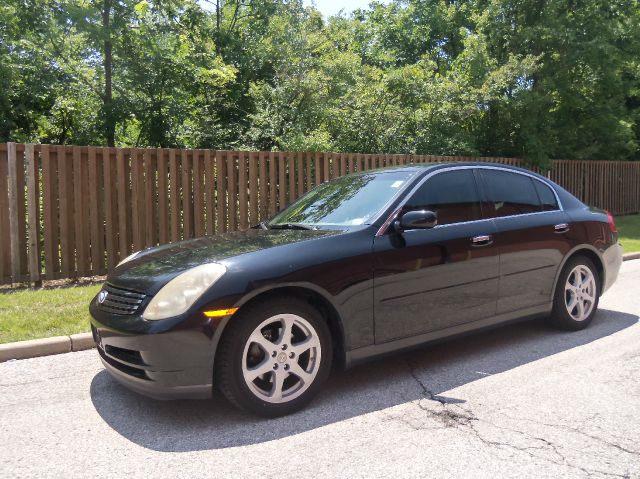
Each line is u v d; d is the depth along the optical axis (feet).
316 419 11.52
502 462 9.62
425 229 14.02
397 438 10.60
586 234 17.65
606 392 12.69
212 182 28.32
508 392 12.83
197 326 10.68
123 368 11.51
